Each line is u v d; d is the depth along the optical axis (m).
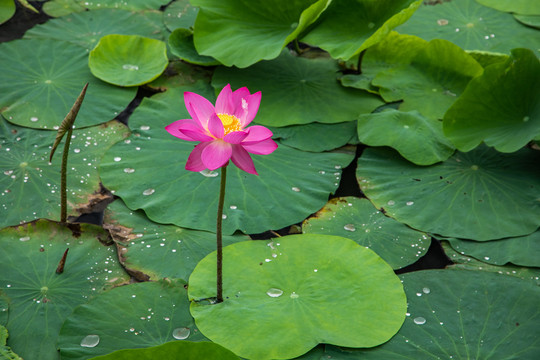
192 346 1.43
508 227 2.08
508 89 2.33
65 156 1.85
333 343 1.59
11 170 2.18
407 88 2.78
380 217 2.13
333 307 1.71
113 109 2.57
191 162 1.53
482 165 2.37
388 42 2.98
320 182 2.28
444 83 2.82
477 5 3.54
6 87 2.59
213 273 1.82
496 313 1.73
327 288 1.78
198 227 2.03
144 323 1.64
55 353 1.55
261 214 2.10
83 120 2.49
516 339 1.64
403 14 2.47
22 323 1.63
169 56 2.98
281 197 2.18
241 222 2.06
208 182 2.22
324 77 2.87
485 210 2.15
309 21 2.64
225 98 1.63
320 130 2.55
